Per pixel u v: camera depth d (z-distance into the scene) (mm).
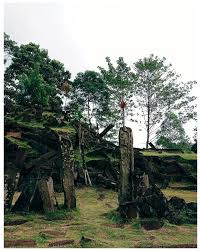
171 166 21500
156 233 9906
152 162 21734
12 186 12180
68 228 10133
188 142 40000
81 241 8750
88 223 10742
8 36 38188
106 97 43094
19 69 37812
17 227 10047
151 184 12648
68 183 12352
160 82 37500
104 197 15984
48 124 24953
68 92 39469
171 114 37906
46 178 12281
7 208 11883
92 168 20078
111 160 21297
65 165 12469
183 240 9312
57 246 8523
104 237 9484
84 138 23812
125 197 11820
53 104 38000
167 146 38562
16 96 35250
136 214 11109
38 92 33969
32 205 11820
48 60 41938
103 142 24672
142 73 37531
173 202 11836
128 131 12273
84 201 15086
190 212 11602
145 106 38250
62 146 12625
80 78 43938
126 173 11992
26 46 39219
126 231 10047
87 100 43969
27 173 15297
